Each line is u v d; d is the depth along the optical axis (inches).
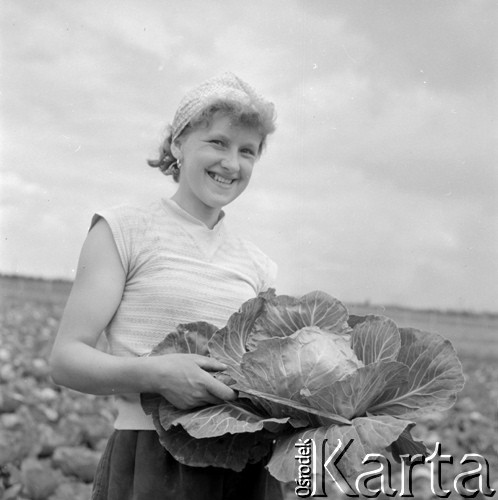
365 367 61.8
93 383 65.4
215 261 73.5
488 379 192.9
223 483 70.1
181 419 63.5
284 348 64.0
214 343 66.6
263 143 76.6
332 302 70.2
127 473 69.8
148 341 69.6
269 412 65.3
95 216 71.4
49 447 128.6
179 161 75.0
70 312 68.7
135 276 70.8
